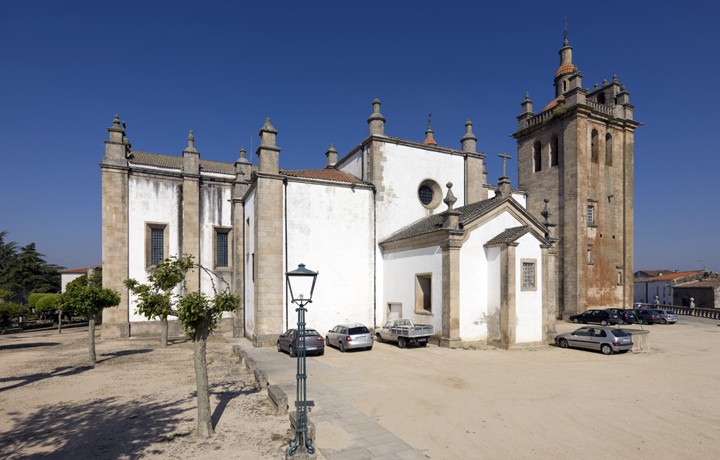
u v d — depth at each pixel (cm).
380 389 1420
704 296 5534
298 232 2575
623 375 1633
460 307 2262
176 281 1085
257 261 2441
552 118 4056
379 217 2848
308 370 1730
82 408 1243
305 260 2581
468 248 2303
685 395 1351
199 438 984
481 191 3253
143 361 2058
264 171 2488
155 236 3262
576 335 2241
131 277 3136
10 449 936
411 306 2555
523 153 4438
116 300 2123
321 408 1212
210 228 3428
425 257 2448
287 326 2491
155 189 3253
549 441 972
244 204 3031
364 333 2200
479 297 2319
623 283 4078
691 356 2077
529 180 4344
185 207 3319
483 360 1917
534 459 878
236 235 3061
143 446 941
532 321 2259
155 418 1137
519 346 2203
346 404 1251
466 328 2277
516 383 1499
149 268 3181
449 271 2247
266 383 1431
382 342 2475
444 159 3142
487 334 2316
